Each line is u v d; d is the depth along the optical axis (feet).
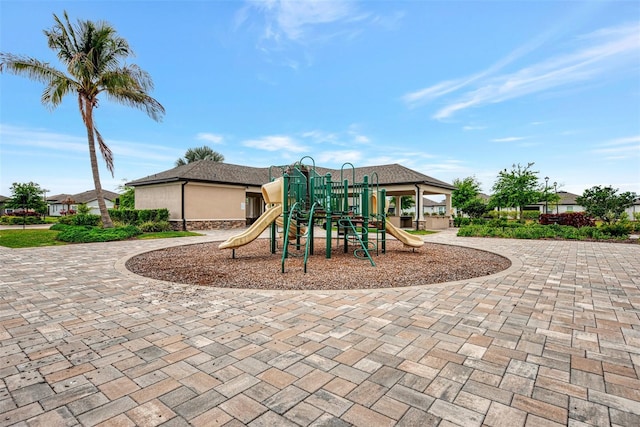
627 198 65.62
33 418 6.49
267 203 32.09
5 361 9.04
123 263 25.38
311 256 29.27
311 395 7.34
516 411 6.76
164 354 9.44
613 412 6.76
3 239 40.88
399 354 9.42
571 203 141.79
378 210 33.63
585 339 10.62
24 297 15.69
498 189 77.10
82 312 13.38
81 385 7.77
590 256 29.78
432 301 14.90
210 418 6.51
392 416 6.58
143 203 69.51
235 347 9.90
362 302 14.70
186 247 36.63
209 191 64.59
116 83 46.16
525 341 10.42
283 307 13.94
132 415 6.61
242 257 28.81
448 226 78.59
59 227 55.77
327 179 27.86
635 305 14.46
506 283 18.67
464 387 7.68
